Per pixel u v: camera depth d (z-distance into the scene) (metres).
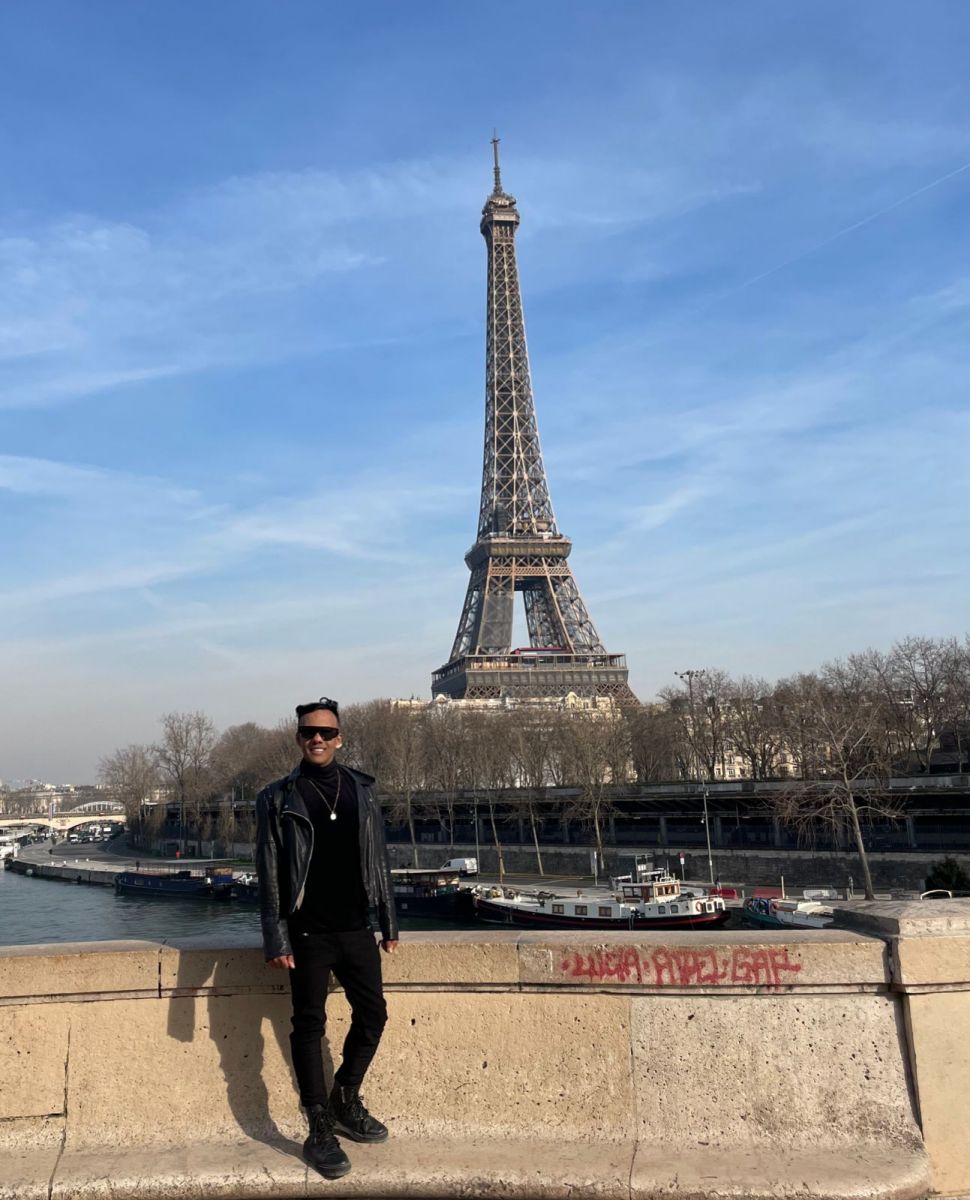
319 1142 9.92
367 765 186.12
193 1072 10.86
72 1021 10.88
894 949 10.28
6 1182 9.85
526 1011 10.75
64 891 150.00
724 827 132.25
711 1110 10.32
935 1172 9.91
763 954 10.46
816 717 115.44
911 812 107.19
